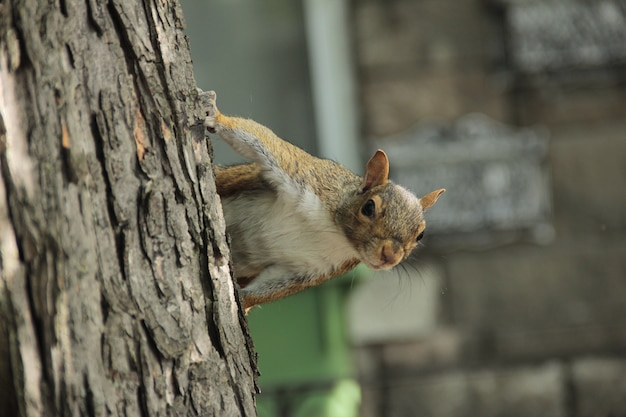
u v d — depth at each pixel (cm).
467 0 1204
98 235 418
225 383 463
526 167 1216
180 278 447
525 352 1238
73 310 408
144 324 429
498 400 1230
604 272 1242
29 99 408
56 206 407
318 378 1181
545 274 1236
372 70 1198
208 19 1175
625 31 1218
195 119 469
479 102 1216
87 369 411
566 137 1229
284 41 1188
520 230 1229
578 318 1243
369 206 642
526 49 1207
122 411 420
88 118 421
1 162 404
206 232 468
